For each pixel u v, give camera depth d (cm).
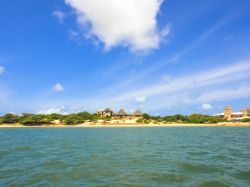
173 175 1948
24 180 1812
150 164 2433
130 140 5691
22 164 2478
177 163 2486
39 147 4153
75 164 2461
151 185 1659
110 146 4278
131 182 1742
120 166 2338
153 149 3778
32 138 6550
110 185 1662
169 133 8956
